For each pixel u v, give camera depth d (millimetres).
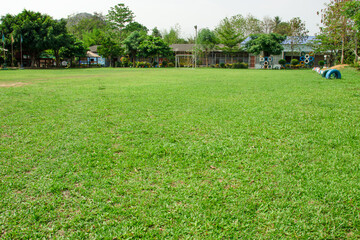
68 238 1506
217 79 12492
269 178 2139
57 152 2732
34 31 34469
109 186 2053
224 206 1782
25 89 8055
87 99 5930
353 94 6309
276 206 1770
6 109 4836
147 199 1868
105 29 66625
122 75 17141
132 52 46750
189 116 4207
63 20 37844
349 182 2057
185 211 1730
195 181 2111
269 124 3688
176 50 49312
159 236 1512
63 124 3803
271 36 38781
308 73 18500
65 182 2119
